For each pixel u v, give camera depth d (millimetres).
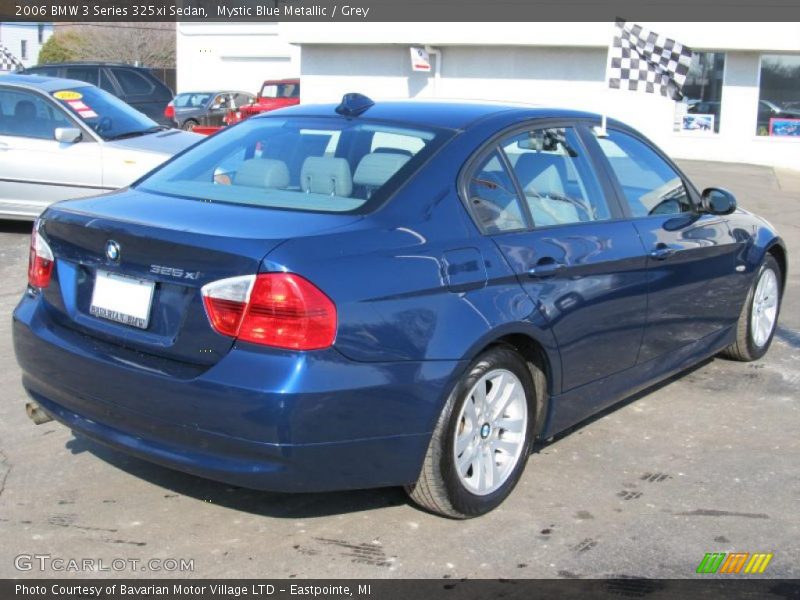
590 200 4625
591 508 4125
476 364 3820
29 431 4836
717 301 5570
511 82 23219
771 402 5578
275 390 3262
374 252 3529
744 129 21094
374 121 4348
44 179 9711
